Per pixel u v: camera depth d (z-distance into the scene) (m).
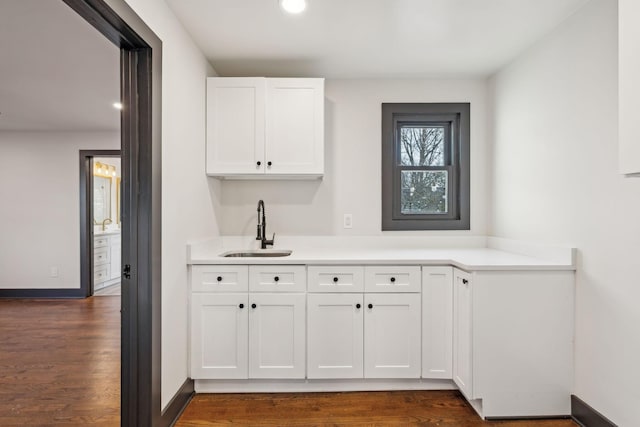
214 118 2.53
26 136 4.86
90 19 1.43
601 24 1.77
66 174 4.86
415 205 2.99
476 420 1.98
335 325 2.25
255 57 2.52
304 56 2.51
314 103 2.55
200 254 2.37
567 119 2.01
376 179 2.91
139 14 1.59
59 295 4.84
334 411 2.06
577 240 1.94
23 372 2.54
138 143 1.70
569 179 1.99
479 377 1.97
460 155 2.93
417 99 2.92
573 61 1.96
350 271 2.25
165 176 1.87
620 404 1.68
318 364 2.24
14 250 4.85
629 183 1.63
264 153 2.54
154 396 1.74
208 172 2.52
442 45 2.35
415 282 2.24
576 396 1.96
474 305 1.97
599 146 1.79
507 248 2.59
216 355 2.22
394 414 2.03
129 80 1.69
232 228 2.90
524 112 2.41
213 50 2.41
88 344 3.10
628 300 1.64
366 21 2.06
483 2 1.88
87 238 4.89
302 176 2.70
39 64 2.66
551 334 1.98
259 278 2.23
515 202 2.52
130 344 1.70
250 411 2.06
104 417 1.98
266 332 2.24
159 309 1.79
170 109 1.93
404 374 2.25
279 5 1.90
